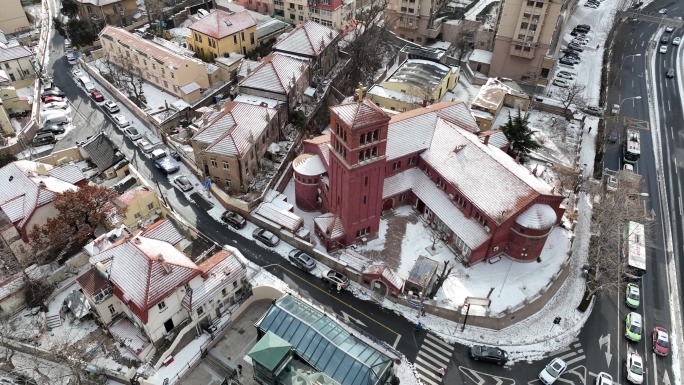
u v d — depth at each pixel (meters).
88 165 84.69
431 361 60.25
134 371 56.03
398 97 104.62
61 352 56.00
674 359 63.38
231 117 82.38
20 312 62.19
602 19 155.88
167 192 82.31
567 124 106.19
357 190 66.81
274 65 96.75
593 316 68.19
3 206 66.56
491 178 70.00
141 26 130.00
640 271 72.56
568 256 72.31
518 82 118.81
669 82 123.94
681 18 155.38
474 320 63.62
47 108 99.00
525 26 110.12
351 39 128.88
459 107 84.75
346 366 53.31
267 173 86.06
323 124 104.75
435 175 76.81
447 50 129.25
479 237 68.88
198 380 56.59
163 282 56.09
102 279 57.69
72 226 67.19
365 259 69.56
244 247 73.31
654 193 90.19
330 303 66.12
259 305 66.19
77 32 117.81
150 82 107.38
